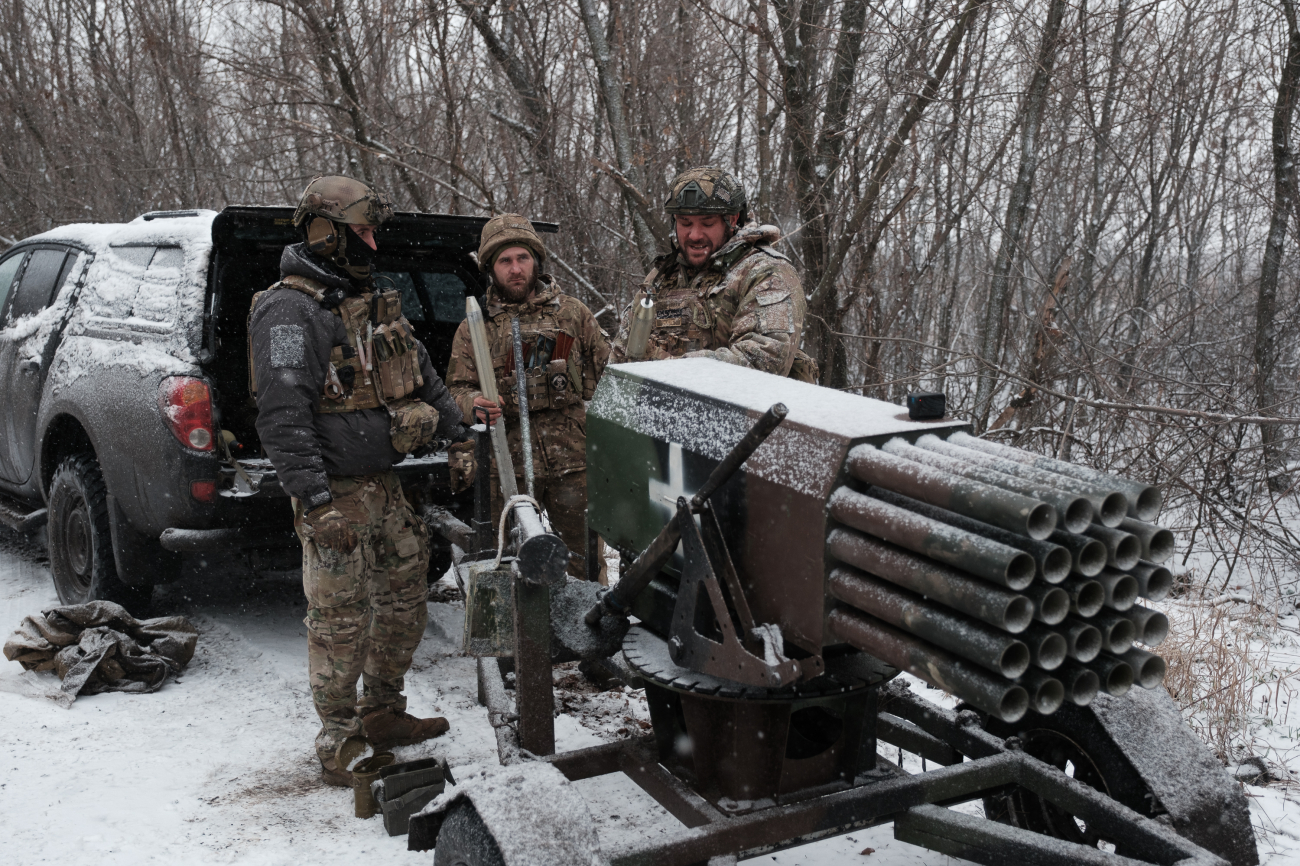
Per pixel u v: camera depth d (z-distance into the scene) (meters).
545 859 1.99
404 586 3.34
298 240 4.23
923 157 6.89
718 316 3.37
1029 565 1.69
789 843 2.22
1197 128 8.66
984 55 6.63
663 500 2.52
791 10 6.20
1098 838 2.65
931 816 2.29
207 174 12.03
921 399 2.10
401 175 8.16
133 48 12.63
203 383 4.14
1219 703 3.75
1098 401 5.71
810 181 6.43
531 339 3.83
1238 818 2.35
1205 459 6.16
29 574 5.72
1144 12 6.57
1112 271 8.16
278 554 4.33
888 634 1.94
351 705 3.30
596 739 3.66
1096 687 1.81
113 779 3.34
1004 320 6.81
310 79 8.66
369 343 3.10
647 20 7.64
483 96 8.55
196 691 4.13
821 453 2.03
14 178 13.23
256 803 3.21
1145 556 1.81
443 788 3.06
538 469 3.89
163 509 4.21
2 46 13.16
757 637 2.13
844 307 6.39
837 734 2.69
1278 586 5.35
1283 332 7.25
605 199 7.83
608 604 2.59
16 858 2.85
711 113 7.80
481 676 3.21
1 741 3.61
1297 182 7.22
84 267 5.29
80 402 4.64
